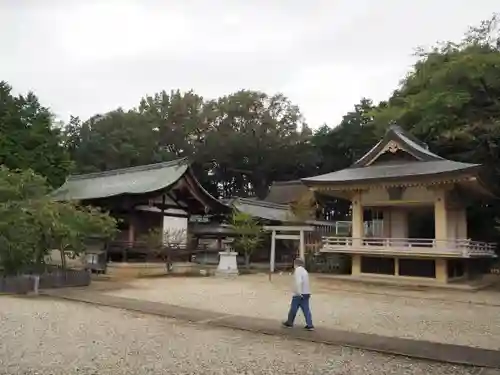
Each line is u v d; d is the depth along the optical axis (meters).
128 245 23.94
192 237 30.14
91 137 54.19
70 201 20.17
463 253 19.98
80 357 7.52
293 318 10.45
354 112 49.62
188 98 60.34
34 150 34.81
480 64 28.34
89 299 14.04
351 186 23.11
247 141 56.41
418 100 30.91
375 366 7.45
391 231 25.73
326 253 25.47
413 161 24.23
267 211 35.62
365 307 14.48
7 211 15.88
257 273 27.52
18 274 16.67
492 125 26.58
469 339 9.84
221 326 10.50
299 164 58.88
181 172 27.47
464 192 24.31
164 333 9.55
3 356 7.47
